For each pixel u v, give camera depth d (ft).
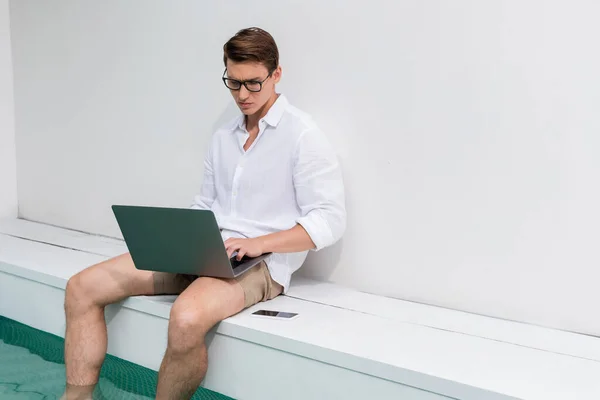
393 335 6.48
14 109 12.91
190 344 6.22
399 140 7.70
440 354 5.99
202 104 9.62
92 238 11.21
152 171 10.48
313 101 8.36
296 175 7.28
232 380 6.75
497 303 7.22
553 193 6.76
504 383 5.36
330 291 8.08
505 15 6.82
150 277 7.36
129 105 10.65
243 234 7.48
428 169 7.53
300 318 6.91
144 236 6.63
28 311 8.93
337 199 7.29
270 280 7.39
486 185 7.15
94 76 11.15
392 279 7.95
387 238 7.94
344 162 8.19
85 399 6.66
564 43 6.53
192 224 6.23
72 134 11.75
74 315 7.02
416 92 7.51
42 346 8.29
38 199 12.70
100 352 7.04
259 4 8.75
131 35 10.42
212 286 6.61
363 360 5.82
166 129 10.16
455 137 7.30
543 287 6.93
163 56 10.02
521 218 6.98
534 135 6.80
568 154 6.63
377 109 7.83
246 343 6.59
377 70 7.77
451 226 7.44
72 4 11.32
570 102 6.56
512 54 6.83
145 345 7.37
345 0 7.93
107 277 7.10
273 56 7.02
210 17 9.34
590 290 6.67
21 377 7.20
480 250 7.27
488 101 7.04
